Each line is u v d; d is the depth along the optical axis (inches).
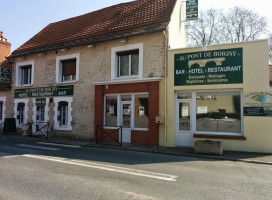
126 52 528.7
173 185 223.9
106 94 540.1
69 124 588.1
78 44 571.2
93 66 561.9
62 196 189.5
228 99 437.7
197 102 458.6
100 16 657.6
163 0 569.6
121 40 518.0
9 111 711.1
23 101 677.9
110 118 536.7
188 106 464.8
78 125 573.9
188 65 457.4
